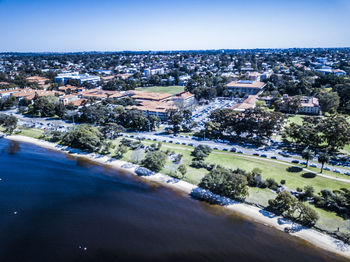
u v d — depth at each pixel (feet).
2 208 282.36
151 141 481.46
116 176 361.71
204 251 222.89
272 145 454.40
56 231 246.68
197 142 472.85
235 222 261.24
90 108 606.14
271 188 312.29
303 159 388.57
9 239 236.02
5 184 335.26
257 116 470.80
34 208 283.79
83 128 464.65
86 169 383.65
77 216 270.46
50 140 498.28
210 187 314.55
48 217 268.41
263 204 283.59
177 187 328.49
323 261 210.79
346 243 227.20
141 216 271.90
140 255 217.56
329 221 249.55
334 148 431.84
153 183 340.59
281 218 262.67
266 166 365.81
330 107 653.71
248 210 277.44
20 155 433.89
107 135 501.97
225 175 307.99
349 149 430.20
